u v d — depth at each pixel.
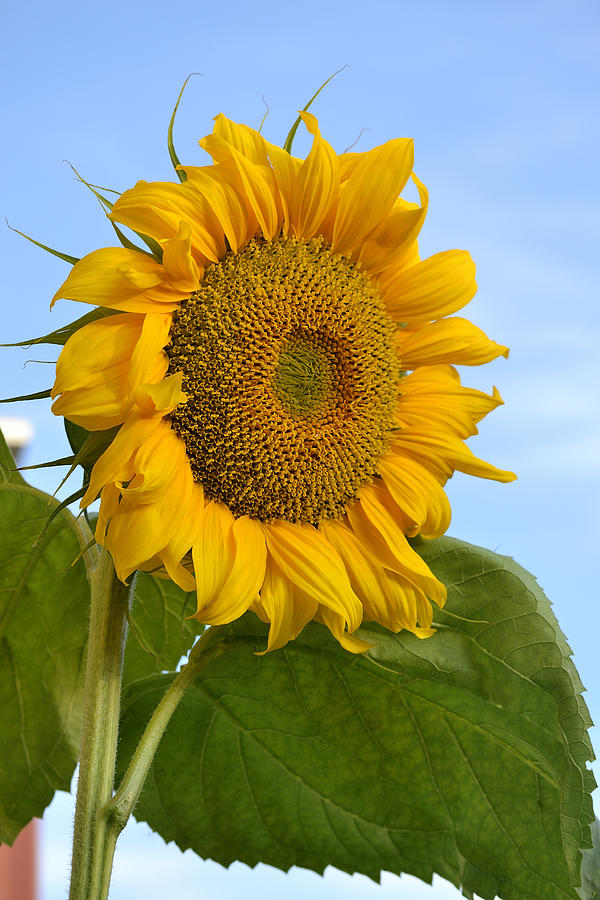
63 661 1.03
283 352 0.91
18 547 0.99
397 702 0.95
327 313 0.90
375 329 0.93
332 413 0.92
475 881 0.95
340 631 0.90
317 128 0.89
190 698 0.98
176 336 0.87
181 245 0.84
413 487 0.93
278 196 0.90
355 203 0.91
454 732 0.95
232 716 0.98
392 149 0.91
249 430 0.88
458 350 0.94
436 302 0.93
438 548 0.96
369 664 0.95
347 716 0.96
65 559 1.00
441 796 0.96
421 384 0.95
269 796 0.99
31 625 1.02
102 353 0.84
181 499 0.86
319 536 0.91
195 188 0.87
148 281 0.85
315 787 0.98
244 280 0.88
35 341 0.85
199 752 0.99
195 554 0.86
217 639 0.95
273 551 0.89
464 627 0.95
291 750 0.98
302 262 0.90
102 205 0.87
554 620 0.96
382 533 0.92
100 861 0.87
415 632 0.92
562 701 0.94
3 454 0.95
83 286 0.84
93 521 0.99
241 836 0.98
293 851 0.98
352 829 0.97
